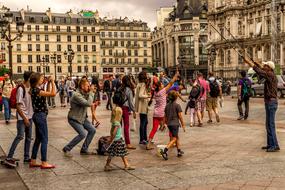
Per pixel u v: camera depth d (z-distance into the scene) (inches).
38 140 397.4
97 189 319.0
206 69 4377.5
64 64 4493.1
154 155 445.1
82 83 440.1
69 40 4520.2
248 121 746.8
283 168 370.9
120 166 393.7
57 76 4443.9
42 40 4407.0
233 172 359.3
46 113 396.8
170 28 4867.1
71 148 446.0
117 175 360.5
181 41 4544.8
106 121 789.2
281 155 429.1
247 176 344.8
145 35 5088.6
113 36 4943.4
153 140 543.5
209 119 735.7
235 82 2977.4
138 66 5049.2
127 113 485.1
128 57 5009.8
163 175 355.6
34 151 399.2
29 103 406.0
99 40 4658.0
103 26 4896.7
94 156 445.7
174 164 397.4
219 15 3297.2
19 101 395.9
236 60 3088.1
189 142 522.6
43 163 392.8
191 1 4576.8
